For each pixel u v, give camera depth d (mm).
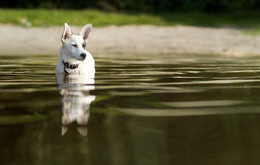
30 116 2566
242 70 5758
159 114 2627
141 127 2275
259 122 2381
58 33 16031
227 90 3703
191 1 32125
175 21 24016
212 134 2125
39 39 13969
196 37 15695
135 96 3332
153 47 11758
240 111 2711
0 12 19969
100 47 11719
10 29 16312
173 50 10695
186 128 2248
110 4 29312
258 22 26641
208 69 5922
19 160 1738
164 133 2146
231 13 32719
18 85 4031
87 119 2477
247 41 13828
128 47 11789
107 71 5617
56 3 27672
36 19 18922
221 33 17953
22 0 27062
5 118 2512
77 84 4133
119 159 1743
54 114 2617
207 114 2621
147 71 5617
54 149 1879
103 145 1936
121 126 2301
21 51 10219
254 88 3828
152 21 22688
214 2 32594
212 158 1748
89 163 1698
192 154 1797
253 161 1705
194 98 3236
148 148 1886
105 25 19641
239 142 1968
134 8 30266
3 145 1942
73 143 1978
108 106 2895
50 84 4125
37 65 6496
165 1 31141
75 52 5184
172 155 1787
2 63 6832
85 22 19719
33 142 1994
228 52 9938
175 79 4633
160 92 3568
